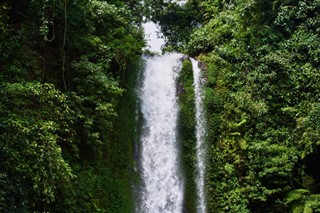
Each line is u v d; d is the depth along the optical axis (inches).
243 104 592.7
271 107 589.9
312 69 602.2
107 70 528.4
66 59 474.0
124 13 596.7
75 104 444.8
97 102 456.8
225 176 559.5
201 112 607.2
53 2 446.0
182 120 601.6
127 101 560.4
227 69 646.5
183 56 656.4
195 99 617.9
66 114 412.2
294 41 641.0
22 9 438.9
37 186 324.2
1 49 397.1
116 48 529.3
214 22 754.2
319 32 634.2
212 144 585.0
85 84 460.8
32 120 354.9
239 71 640.4
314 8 661.9
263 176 530.0
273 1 693.9
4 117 336.8
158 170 550.6
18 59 417.4
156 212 520.4
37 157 332.5
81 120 449.4
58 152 344.8
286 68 608.4
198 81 635.5
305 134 530.9
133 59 597.0
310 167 531.5
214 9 834.2
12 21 433.4
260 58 640.4
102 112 459.2
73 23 474.0
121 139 524.7
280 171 521.7
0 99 347.6
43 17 434.0
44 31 423.8
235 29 706.2
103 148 481.1
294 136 551.8
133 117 560.4
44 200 337.1
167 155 569.0
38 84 374.3
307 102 577.3
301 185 523.2
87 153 457.1
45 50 457.7
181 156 576.4
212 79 634.8
